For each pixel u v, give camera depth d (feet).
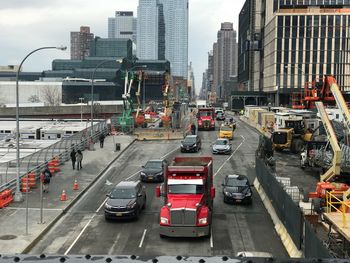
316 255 47.03
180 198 71.20
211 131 250.98
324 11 459.73
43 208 86.69
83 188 106.01
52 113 384.27
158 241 68.85
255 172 126.00
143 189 89.92
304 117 177.88
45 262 13.01
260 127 253.85
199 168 73.20
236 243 67.77
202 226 68.44
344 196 71.10
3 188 94.22
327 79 113.39
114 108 415.64
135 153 168.86
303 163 134.51
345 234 42.91
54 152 143.84
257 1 600.39
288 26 463.83
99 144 187.11
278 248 65.46
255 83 620.08
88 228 76.18
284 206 69.51
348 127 90.84
